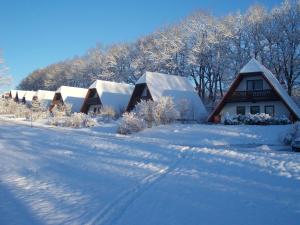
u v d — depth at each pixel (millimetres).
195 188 9609
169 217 7184
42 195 9086
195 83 64250
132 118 31281
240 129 27781
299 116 33219
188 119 38312
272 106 35688
